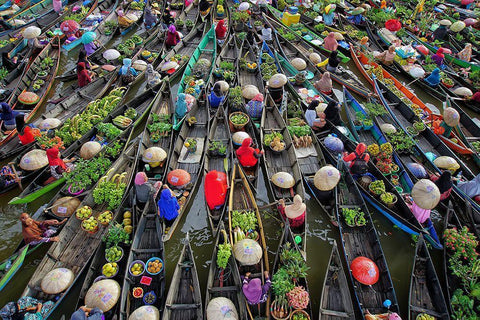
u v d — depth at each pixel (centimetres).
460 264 1418
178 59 2758
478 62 2964
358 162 1762
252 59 2723
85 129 1975
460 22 3294
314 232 1644
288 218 1528
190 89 2292
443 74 2734
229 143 1944
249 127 2044
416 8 3531
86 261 1429
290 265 1340
